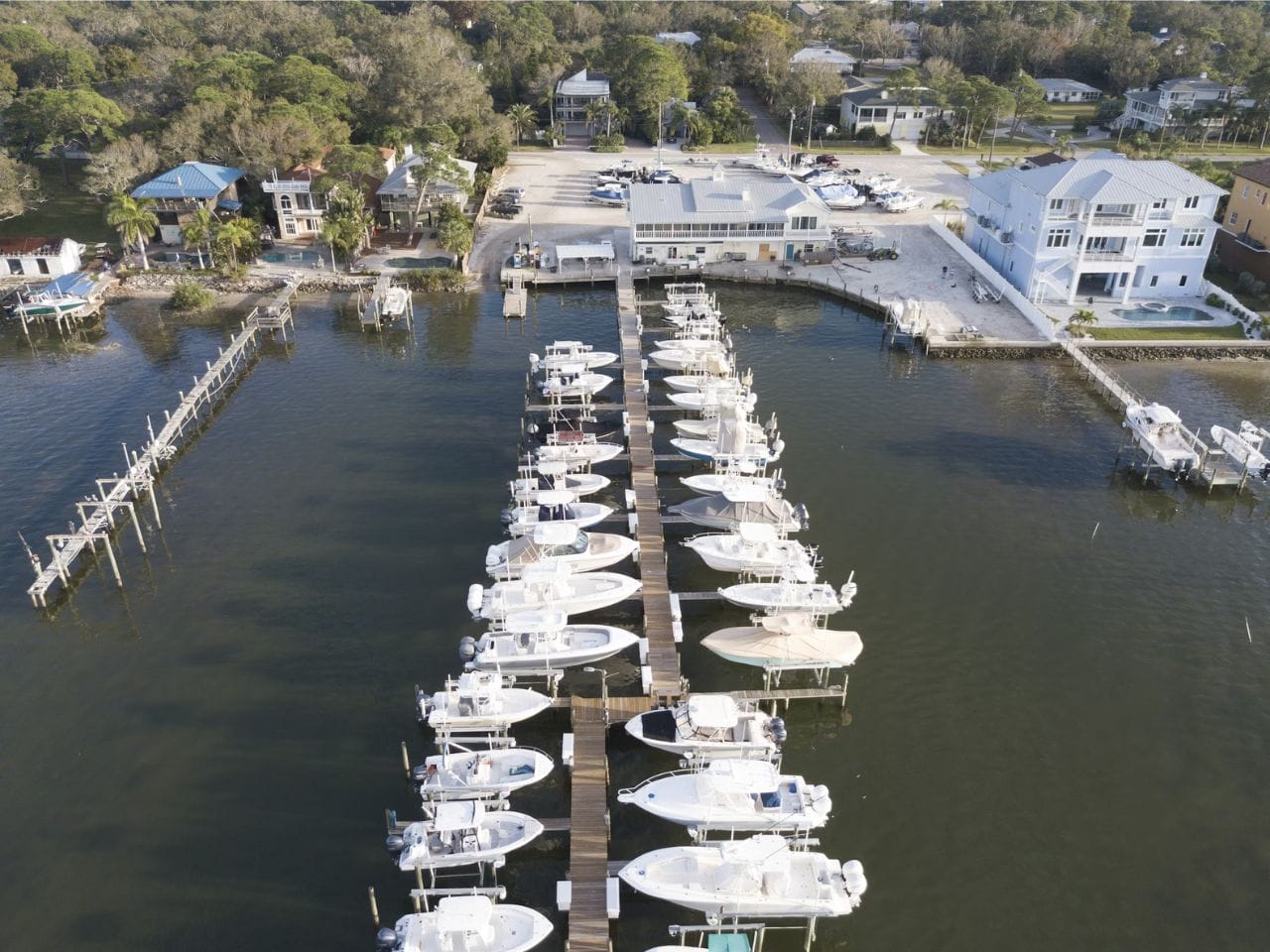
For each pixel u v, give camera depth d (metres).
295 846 37.38
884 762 41.41
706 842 37.06
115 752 41.50
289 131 104.88
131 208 91.69
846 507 59.22
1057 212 83.88
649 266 97.44
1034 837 38.00
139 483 59.53
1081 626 49.53
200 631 48.59
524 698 42.88
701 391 71.38
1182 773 41.09
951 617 49.94
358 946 33.72
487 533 56.50
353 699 44.41
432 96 125.56
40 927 34.25
